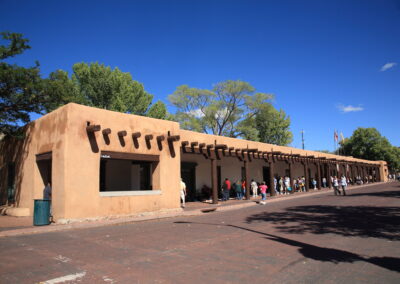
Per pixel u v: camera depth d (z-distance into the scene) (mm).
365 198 20484
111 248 7461
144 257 6598
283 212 14344
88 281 5121
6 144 17797
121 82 27484
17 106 16172
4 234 9250
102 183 18641
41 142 13734
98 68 27016
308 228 10047
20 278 5293
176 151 16078
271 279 5160
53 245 7871
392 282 4949
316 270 5629
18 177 15883
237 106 43156
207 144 19219
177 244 7840
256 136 42844
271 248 7352
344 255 6668
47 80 16250
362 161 47281
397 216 12258
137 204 13875
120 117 13680
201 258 6496
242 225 10828
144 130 14633
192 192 22281
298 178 35688
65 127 11883
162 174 15195
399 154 59812
